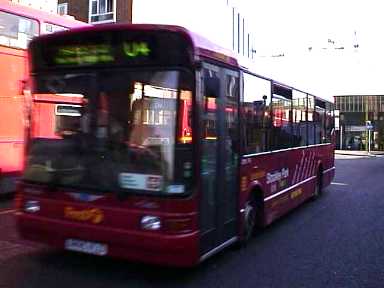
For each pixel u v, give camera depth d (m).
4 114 11.52
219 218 6.72
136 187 5.86
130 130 5.96
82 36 6.18
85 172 6.12
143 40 5.90
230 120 7.08
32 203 6.45
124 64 6.02
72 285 5.99
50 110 6.43
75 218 6.14
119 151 5.98
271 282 6.53
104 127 6.08
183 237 5.73
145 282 6.23
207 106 6.27
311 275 6.91
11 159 11.70
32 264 6.72
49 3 25.23
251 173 7.95
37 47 6.54
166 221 5.71
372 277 6.91
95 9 38.75
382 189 16.88
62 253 7.22
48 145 6.41
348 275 6.97
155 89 5.88
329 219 11.05
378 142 57.84
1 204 11.34
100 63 6.12
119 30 5.98
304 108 11.68
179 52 5.82
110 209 5.93
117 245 5.93
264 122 8.64
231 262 7.36
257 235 9.19
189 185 5.82
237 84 7.33
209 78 6.36
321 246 8.55
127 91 6.00
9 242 7.77
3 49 11.37
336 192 15.77
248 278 6.63
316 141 13.15
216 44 6.71
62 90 6.36
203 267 7.03
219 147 6.66
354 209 12.46
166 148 5.80
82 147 6.17
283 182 9.91
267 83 8.82
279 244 8.59
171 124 5.80
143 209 5.80
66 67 6.33
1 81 11.40
